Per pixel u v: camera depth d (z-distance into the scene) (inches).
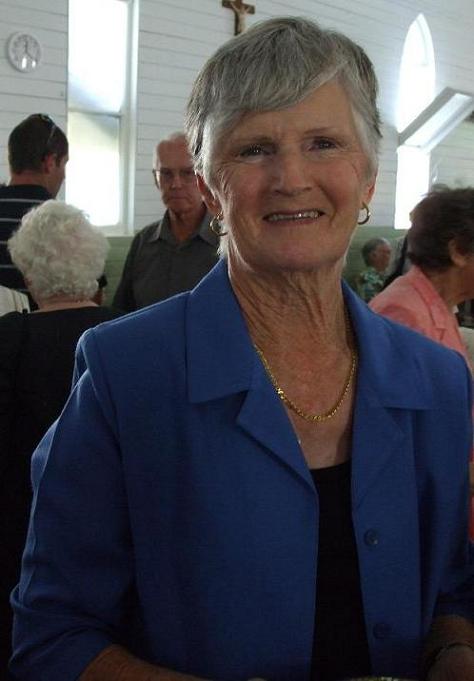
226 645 41.2
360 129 42.0
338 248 42.4
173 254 131.2
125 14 240.8
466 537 49.7
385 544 43.9
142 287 133.3
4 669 77.8
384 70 345.7
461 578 50.3
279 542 41.4
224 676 41.3
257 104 40.0
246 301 45.2
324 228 41.9
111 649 42.4
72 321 79.6
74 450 43.4
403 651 44.5
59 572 43.8
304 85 39.8
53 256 81.0
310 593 41.9
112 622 45.0
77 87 233.6
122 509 43.8
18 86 210.2
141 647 44.6
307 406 45.4
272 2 280.4
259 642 41.3
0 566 77.2
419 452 46.7
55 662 42.2
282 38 40.4
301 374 45.7
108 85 241.8
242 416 41.9
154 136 253.6
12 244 84.9
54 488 43.6
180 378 42.9
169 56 252.4
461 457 47.5
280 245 41.5
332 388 46.1
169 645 42.6
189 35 257.0
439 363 48.4
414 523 45.4
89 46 234.2
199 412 42.4
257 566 41.1
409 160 381.1
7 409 75.9
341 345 47.2
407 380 46.3
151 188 255.9
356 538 43.3
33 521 44.4
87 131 239.6
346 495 44.1
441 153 393.1
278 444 41.9
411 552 45.1
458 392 47.9
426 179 387.5
